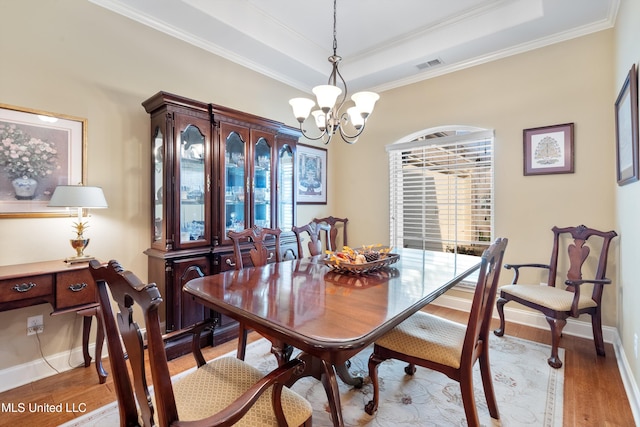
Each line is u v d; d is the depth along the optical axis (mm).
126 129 2438
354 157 4262
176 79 2736
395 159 3916
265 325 1146
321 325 1109
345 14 2865
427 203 3619
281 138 3229
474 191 3254
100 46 2301
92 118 2268
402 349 1562
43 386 1936
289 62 3332
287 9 2812
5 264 1929
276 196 3133
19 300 1687
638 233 1740
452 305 3389
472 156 3262
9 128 1935
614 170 2512
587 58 2615
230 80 3160
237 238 2193
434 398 1811
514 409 1696
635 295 1807
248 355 2330
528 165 2900
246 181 2859
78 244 1996
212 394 1147
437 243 3557
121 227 2416
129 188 2453
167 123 2340
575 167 2676
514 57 2980
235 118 2758
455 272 1941
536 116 2863
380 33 3174
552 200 2795
